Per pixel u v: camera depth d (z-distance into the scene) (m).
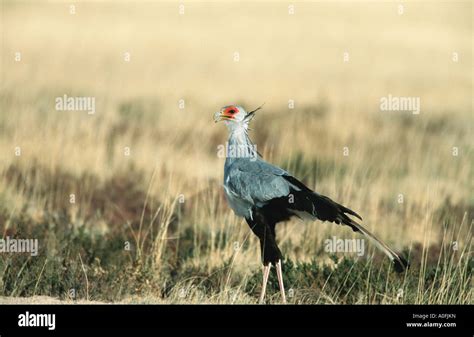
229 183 10.00
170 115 21.73
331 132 20.30
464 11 54.34
